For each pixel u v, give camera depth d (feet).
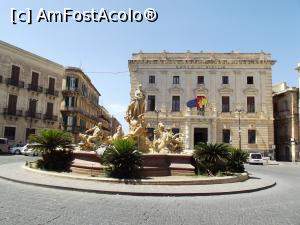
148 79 142.82
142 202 27.07
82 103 187.83
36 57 131.64
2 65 116.26
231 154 52.19
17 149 106.11
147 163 41.65
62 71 148.36
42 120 134.92
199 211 24.34
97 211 22.71
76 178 37.01
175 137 52.60
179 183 36.50
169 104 140.67
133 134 49.60
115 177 37.45
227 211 24.68
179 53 145.07
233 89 140.15
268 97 139.23
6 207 22.56
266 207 26.91
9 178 36.76
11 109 120.16
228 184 39.78
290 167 98.84
